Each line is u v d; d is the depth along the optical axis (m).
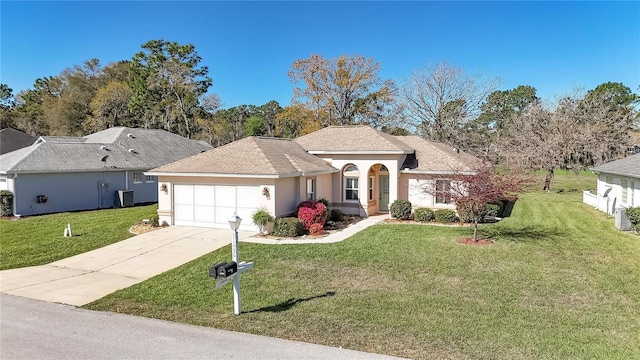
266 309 8.94
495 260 12.90
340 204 22.56
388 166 21.50
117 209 26.55
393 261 12.88
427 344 7.10
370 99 47.59
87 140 33.03
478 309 8.80
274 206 17.38
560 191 35.16
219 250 14.63
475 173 16.86
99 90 57.53
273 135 65.31
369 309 8.85
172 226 19.25
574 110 36.25
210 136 57.97
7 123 58.25
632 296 9.64
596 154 33.56
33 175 23.78
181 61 55.19
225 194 18.48
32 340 7.38
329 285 10.61
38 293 10.26
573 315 8.48
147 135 34.44
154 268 12.62
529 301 9.32
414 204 21.62
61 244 15.94
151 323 8.19
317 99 47.19
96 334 7.64
